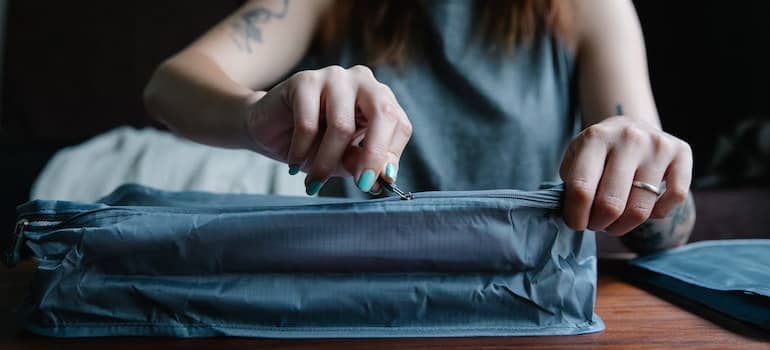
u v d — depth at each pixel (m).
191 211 0.36
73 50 1.87
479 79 0.75
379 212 0.35
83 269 0.36
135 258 0.36
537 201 0.36
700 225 1.28
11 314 0.41
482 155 0.74
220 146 0.54
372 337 0.36
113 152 1.46
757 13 1.78
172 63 0.65
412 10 0.78
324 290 0.36
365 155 0.36
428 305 0.37
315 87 0.38
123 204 0.51
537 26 0.77
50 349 0.34
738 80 1.80
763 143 1.54
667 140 0.42
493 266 0.37
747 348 0.34
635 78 0.70
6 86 1.87
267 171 1.34
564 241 0.38
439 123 0.75
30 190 1.40
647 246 0.61
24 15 1.88
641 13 1.97
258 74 0.73
